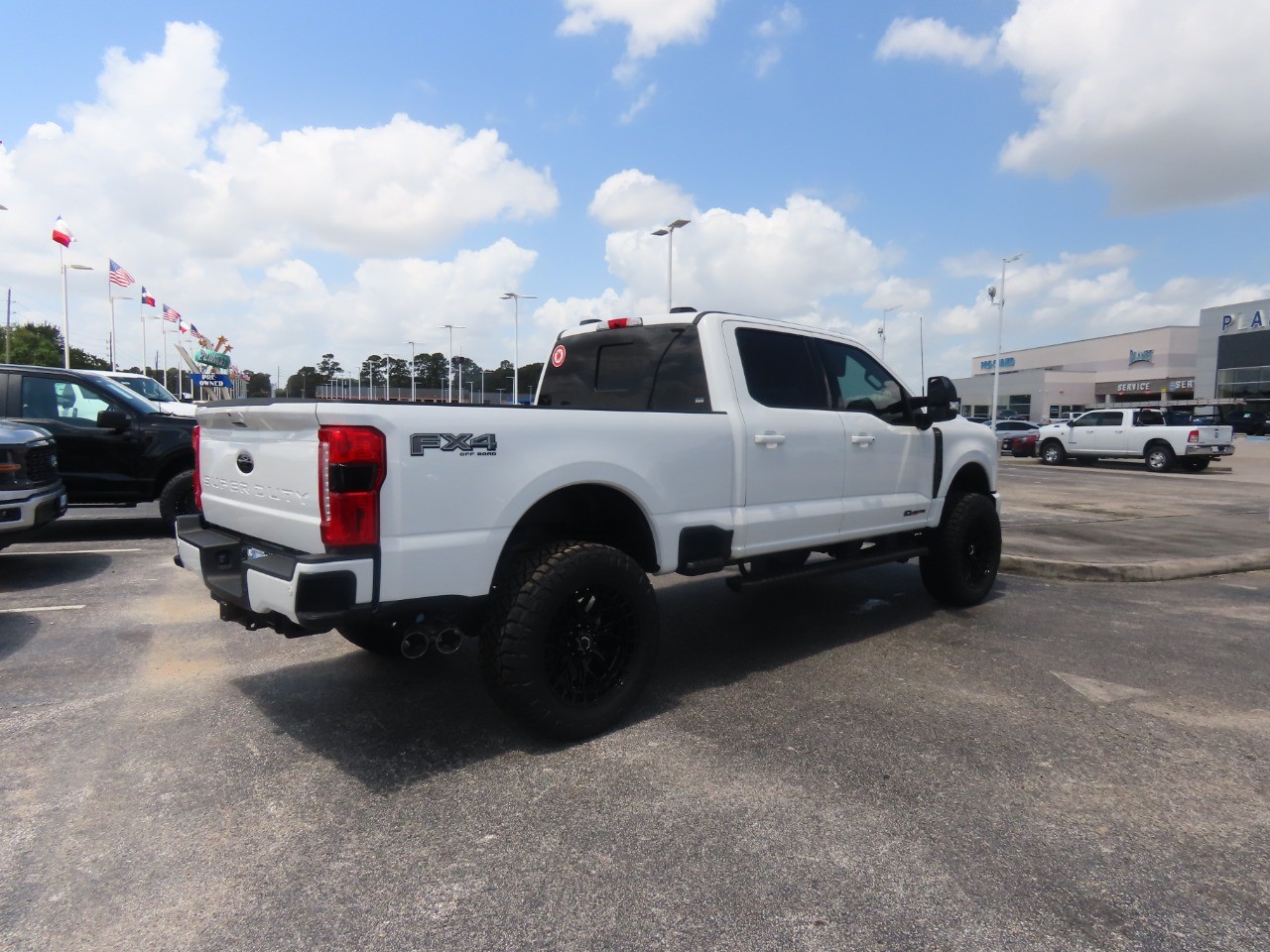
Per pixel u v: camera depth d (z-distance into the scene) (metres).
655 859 2.64
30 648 4.86
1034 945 2.21
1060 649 5.03
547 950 2.19
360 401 3.25
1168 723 3.82
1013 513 12.01
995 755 3.45
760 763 3.36
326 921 2.31
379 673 4.45
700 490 4.15
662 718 3.85
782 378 4.79
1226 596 6.63
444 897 2.43
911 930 2.28
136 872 2.55
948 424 6.01
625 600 3.69
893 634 5.36
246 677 4.38
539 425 3.47
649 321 4.81
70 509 11.58
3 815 2.90
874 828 2.83
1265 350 44.59
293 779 3.20
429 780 3.19
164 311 48.28
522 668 3.34
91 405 8.61
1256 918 2.35
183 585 6.50
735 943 2.22
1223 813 2.97
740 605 6.17
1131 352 64.75
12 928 2.26
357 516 2.97
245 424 3.55
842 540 5.05
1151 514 11.92
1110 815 2.95
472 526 3.25
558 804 3.00
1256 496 15.02
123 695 4.10
